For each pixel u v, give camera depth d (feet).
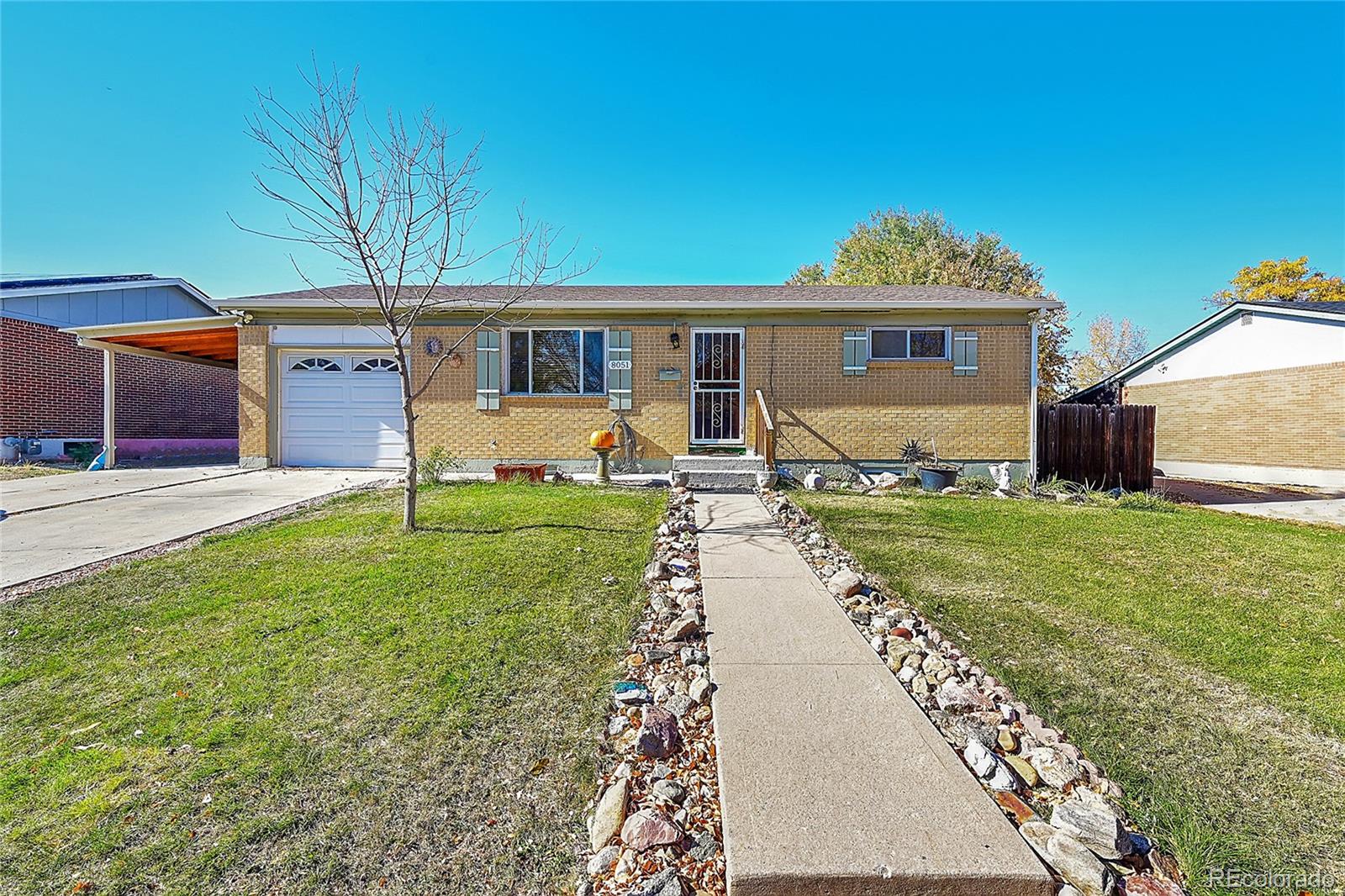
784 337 32.19
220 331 34.60
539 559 15.06
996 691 8.96
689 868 5.58
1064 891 5.26
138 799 6.42
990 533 19.17
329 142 17.58
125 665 9.60
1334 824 6.19
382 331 32.37
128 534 18.01
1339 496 32.68
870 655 10.04
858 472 31.78
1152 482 32.35
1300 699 8.83
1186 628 11.56
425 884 5.35
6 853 5.65
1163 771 7.07
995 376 31.42
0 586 13.19
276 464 33.06
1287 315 38.63
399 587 13.03
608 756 7.32
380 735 7.68
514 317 32.19
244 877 5.41
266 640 10.47
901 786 6.43
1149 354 48.91
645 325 32.24
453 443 32.48
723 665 9.59
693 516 21.40
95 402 45.09
